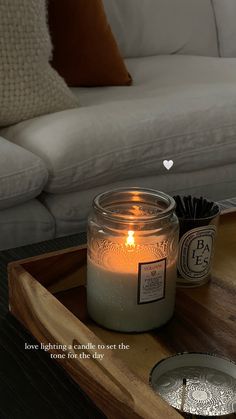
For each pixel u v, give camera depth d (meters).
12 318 0.84
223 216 1.09
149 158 1.50
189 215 0.85
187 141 1.54
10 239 1.37
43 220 1.40
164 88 1.83
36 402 0.67
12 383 0.70
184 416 0.61
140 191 0.80
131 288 0.76
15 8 1.46
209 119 1.58
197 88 1.78
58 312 0.73
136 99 1.67
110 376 0.63
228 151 1.61
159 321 0.79
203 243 0.86
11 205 1.36
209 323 0.81
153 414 0.58
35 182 1.34
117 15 2.22
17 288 0.81
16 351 0.76
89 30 1.86
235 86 1.80
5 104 1.47
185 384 0.67
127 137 1.46
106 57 1.89
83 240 1.07
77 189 1.45
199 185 1.63
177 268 0.87
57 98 1.56
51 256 0.86
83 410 0.66
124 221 0.74
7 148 1.35
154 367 0.67
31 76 1.49
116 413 0.62
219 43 2.50
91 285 0.79
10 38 1.45
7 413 0.65
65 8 1.82
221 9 2.48
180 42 2.38
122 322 0.78
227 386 0.67
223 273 0.93
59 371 0.72
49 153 1.38
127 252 0.75
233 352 0.75
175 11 2.35
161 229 0.75
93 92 1.84
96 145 1.42
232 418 0.62
